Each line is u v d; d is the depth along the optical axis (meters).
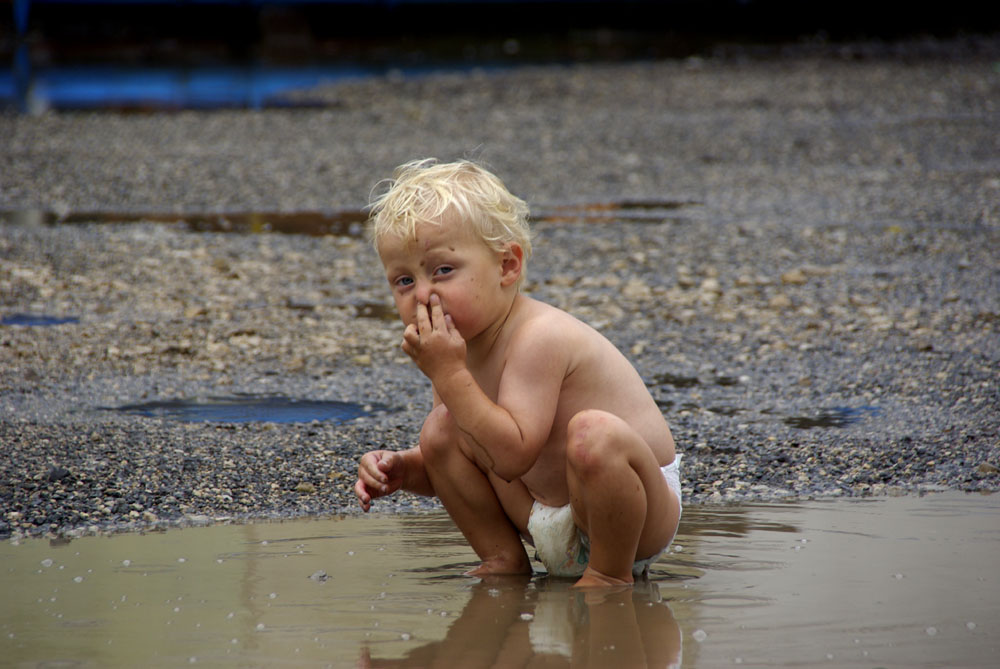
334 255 25.08
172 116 50.50
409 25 90.69
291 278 22.88
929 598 7.42
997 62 65.69
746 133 43.59
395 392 15.20
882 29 87.31
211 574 8.33
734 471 11.54
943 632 6.71
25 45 83.25
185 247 25.61
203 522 10.07
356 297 21.36
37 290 21.39
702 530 9.45
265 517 10.25
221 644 6.70
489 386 8.27
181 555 8.91
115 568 8.52
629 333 18.42
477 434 7.75
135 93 59.16
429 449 8.35
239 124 47.88
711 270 23.06
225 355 17.16
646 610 7.26
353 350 17.55
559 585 7.98
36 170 37.12
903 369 15.70
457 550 9.07
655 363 16.64
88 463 11.76
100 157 39.66
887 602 7.34
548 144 42.00
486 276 7.90
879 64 66.25
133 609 7.43
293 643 6.71
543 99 54.38
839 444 12.41
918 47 76.06
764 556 8.60
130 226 28.38
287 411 14.21
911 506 10.15
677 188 33.97
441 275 7.81
